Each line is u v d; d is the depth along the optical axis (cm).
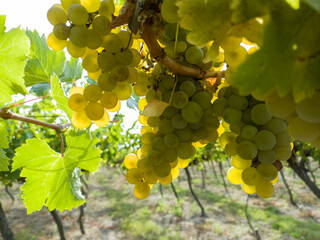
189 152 20
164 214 319
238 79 9
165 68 20
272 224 272
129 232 278
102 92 21
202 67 20
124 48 19
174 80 20
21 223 300
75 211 341
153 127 22
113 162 314
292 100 11
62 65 37
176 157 20
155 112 17
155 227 283
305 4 8
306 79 9
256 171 19
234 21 10
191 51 19
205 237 257
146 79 22
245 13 9
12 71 28
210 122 20
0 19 26
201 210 326
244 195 378
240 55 14
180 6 12
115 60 20
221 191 403
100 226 297
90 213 336
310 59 9
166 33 19
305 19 8
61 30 19
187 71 19
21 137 132
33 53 34
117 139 174
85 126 23
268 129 18
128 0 18
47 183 35
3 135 34
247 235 255
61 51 36
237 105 18
